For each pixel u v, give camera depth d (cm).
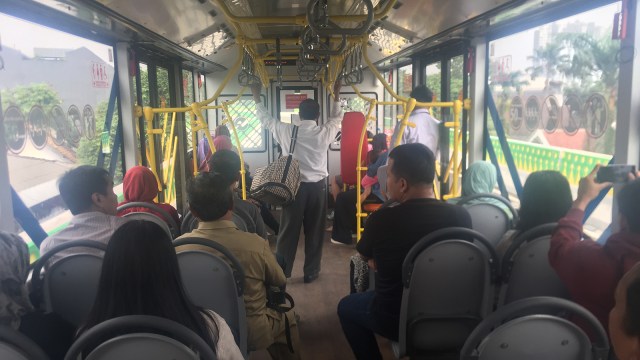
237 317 196
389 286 209
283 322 228
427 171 210
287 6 350
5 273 157
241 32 340
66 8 256
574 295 162
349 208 520
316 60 491
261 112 405
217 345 134
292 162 370
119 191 384
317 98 775
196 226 272
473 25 333
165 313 121
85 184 220
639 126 220
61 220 280
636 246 143
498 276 196
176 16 336
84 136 318
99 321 121
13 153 233
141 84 449
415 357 207
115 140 377
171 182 517
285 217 398
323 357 284
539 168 304
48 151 268
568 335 132
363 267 287
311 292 388
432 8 324
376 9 343
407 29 398
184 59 559
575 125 263
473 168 303
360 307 233
